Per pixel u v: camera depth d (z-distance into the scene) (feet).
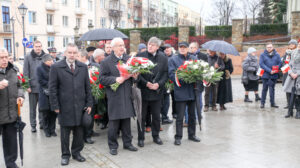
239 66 52.34
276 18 78.43
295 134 17.71
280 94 32.27
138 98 14.90
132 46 62.34
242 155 14.33
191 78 15.03
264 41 52.85
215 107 25.05
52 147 16.43
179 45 16.06
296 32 46.91
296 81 21.33
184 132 18.83
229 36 56.75
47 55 18.10
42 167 13.51
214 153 14.69
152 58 15.75
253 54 28.22
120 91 14.55
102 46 27.30
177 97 15.87
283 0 77.87
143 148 15.79
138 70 13.76
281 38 51.44
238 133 18.20
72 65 13.64
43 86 17.88
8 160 12.98
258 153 14.57
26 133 19.42
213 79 15.75
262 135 17.63
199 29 58.95
